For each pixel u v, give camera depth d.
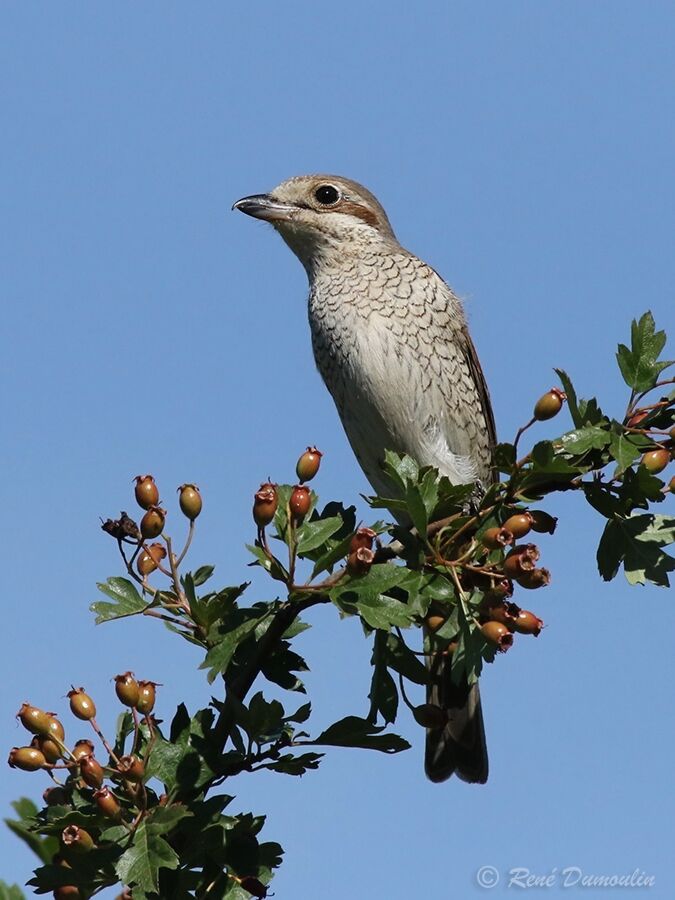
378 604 6.52
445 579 6.76
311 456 7.16
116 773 6.32
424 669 7.20
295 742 6.57
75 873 6.12
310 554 7.05
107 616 6.78
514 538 6.67
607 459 7.09
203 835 6.26
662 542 7.03
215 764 6.47
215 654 6.64
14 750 6.30
